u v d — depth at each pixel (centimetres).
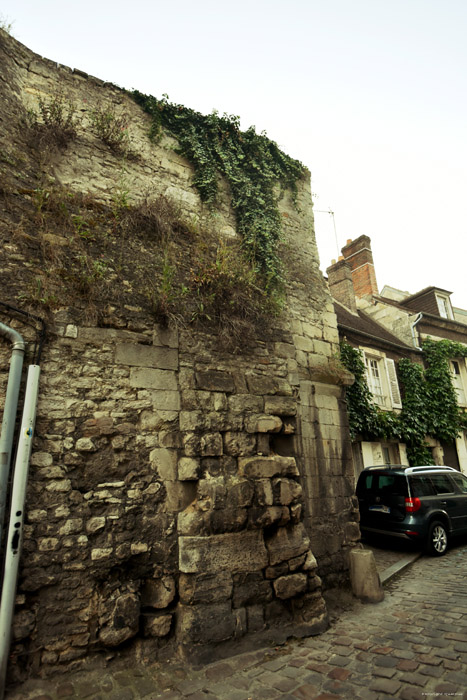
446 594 524
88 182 507
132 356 438
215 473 430
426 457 1241
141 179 557
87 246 459
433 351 1458
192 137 627
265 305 579
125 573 372
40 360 387
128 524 383
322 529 562
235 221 641
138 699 305
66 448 377
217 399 470
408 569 684
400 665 337
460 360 1522
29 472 356
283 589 414
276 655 373
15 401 358
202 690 316
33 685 307
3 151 440
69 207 466
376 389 1242
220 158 652
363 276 1756
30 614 325
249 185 663
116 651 346
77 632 335
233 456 447
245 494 423
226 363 500
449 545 848
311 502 566
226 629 374
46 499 356
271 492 439
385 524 802
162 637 364
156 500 404
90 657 334
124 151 552
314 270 728
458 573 633
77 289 431
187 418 439
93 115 539
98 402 405
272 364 543
